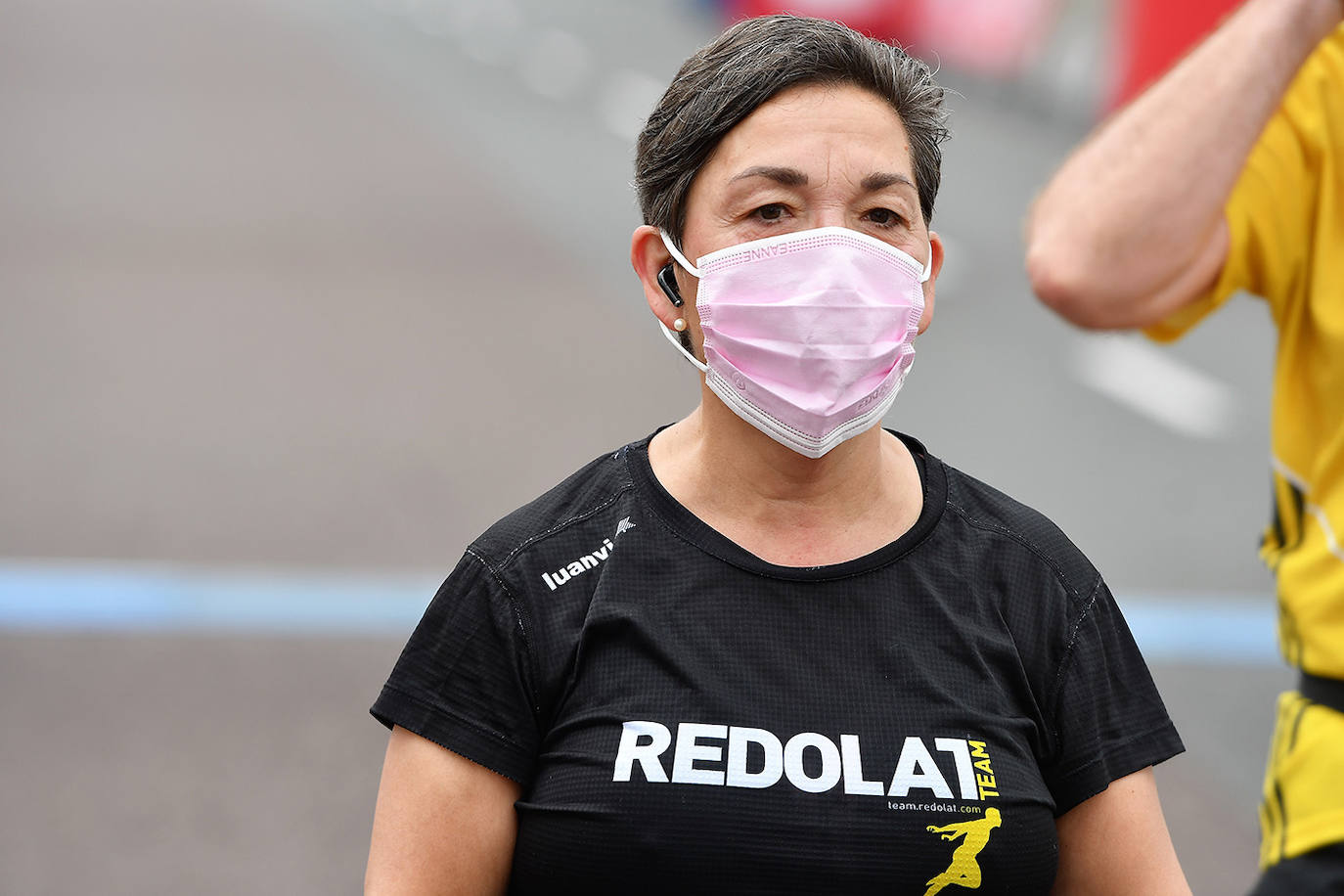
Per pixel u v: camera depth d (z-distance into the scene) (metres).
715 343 5.23
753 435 5.22
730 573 5.11
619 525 5.22
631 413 23.17
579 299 29.17
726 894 4.84
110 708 14.23
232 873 12.00
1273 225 6.88
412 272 30.55
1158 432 23.03
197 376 24.08
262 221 33.91
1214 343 27.31
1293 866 6.56
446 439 21.72
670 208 5.32
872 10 48.19
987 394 24.44
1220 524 19.59
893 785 4.89
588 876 4.90
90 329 26.25
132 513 18.70
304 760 13.54
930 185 5.37
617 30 60.59
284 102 46.62
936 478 5.40
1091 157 7.00
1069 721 5.22
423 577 17.23
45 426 21.64
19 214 33.66
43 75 49.41
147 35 58.25
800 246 5.15
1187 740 14.23
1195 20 34.88
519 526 5.29
